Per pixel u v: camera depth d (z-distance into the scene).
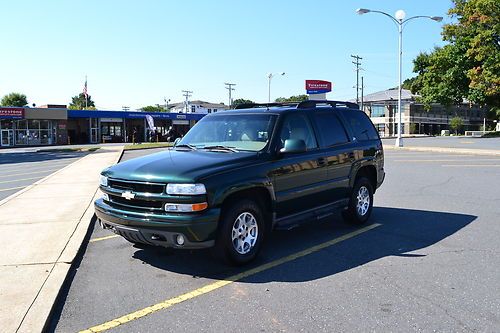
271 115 6.10
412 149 27.61
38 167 20.33
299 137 6.22
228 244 5.01
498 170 15.73
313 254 5.81
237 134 6.08
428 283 4.74
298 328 3.74
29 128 51.66
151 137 56.72
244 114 6.36
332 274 5.05
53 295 4.31
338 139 6.96
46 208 8.55
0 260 5.36
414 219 7.89
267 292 4.54
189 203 4.71
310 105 6.79
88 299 4.41
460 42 45.78
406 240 6.48
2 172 18.30
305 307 4.16
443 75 47.12
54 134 53.38
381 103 82.81
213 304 4.27
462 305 4.18
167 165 5.14
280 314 4.02
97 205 5.43
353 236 6.71
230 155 5.49
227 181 4.96
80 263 5.51
